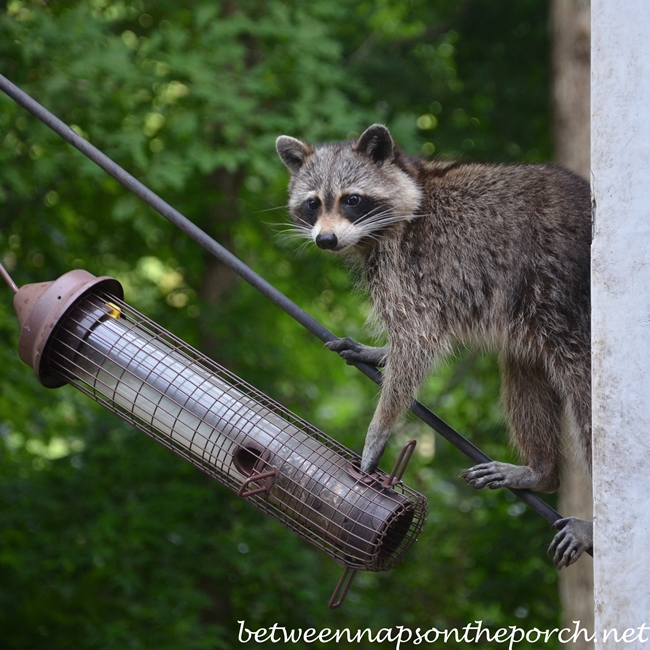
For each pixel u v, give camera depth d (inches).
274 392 761.6
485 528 771.4
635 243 247.1
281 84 690.2
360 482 288.4
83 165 617.9
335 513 283.7
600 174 254.7
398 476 287.6
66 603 675.4
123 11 732.7
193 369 313.7
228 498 708.7
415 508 290.0
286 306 312.2
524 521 749.3
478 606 773.9
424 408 328.8
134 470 675.4
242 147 656.4
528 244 353.1
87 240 793.6
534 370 371.9
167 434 307.7
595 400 254.4
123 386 308.5
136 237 796.6
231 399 306.8
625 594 242.4
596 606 249.6
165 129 674.2
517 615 744.3
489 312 359.9
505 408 380.2
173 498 666.2
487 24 815.1
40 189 703.7
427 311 364.8
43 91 613.9
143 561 644.1
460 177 376.2
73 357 310.3
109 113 633.0
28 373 709.9
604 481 249.6
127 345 311.4
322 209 396.5
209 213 797.9
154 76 640.4
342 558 284.2
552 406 371.9
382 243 381.4
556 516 331.0
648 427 242.5
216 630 644.7
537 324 350.9
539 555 729.0
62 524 662.5
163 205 319.9
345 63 773.3
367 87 773.3
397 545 291.7
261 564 669.9
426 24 828.0
